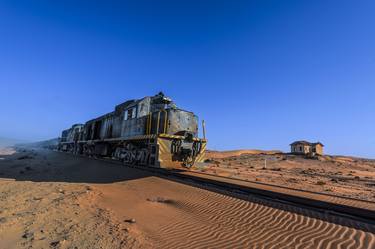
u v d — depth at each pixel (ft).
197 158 55.93
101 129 90.74
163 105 62.54
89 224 19.56
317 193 32.14
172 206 26.02
